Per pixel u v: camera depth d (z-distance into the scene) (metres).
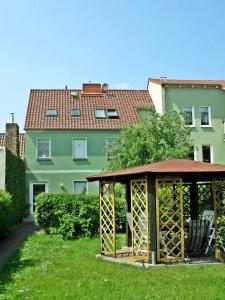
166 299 9.95
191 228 15.68
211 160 40.19
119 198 26.61
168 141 29.28
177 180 14.73
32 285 11.49
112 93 43.03
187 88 39.84
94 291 10.81
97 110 40.50
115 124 39.34
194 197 18.20
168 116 30.38
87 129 38.66
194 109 39.88
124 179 16.73
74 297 10.25
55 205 24.73
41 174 38.47
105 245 17.06
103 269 13.73
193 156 39.84
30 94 41.88
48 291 10.86
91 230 23.19
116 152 29.62
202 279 11.98
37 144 38.62
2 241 21.98
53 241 21.62
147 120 30.73
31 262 15.09
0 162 27.75
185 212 19.56
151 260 14.36
